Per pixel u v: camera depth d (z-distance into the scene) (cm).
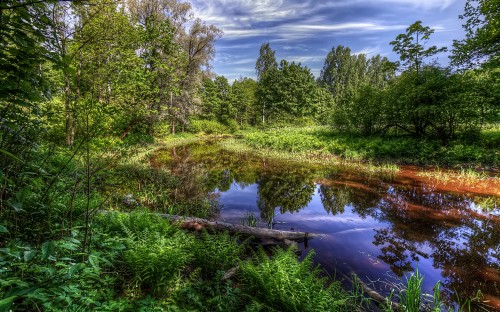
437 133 1622
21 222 309
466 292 415
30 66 223
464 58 1475
